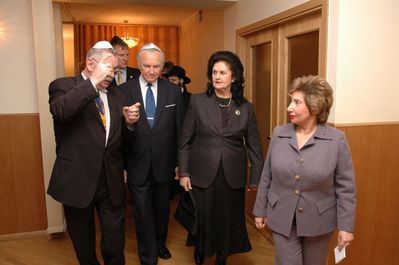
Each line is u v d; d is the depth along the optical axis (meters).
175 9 5.19
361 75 2.17
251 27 3.17
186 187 2.24
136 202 2.41
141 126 2.34
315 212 1.56
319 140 1.55
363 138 2.21
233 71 2.11
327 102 1.53
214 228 2.22
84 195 1.85
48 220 3.03
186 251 2.79
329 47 2.18
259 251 2.82
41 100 2.89
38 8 2.80
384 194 2.33
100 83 1.75
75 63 6.38
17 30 2.87
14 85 2.92
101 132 1.87
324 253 1.67
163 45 6.64
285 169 1.58
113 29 6.47
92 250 2.08
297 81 1.58
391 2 2.16
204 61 4.80
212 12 4.35
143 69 2.32
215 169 2.14
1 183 2.99
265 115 3.26
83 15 5.71
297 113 1.54
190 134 2.23
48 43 2.85
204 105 2.16
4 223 3.04
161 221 2.61
